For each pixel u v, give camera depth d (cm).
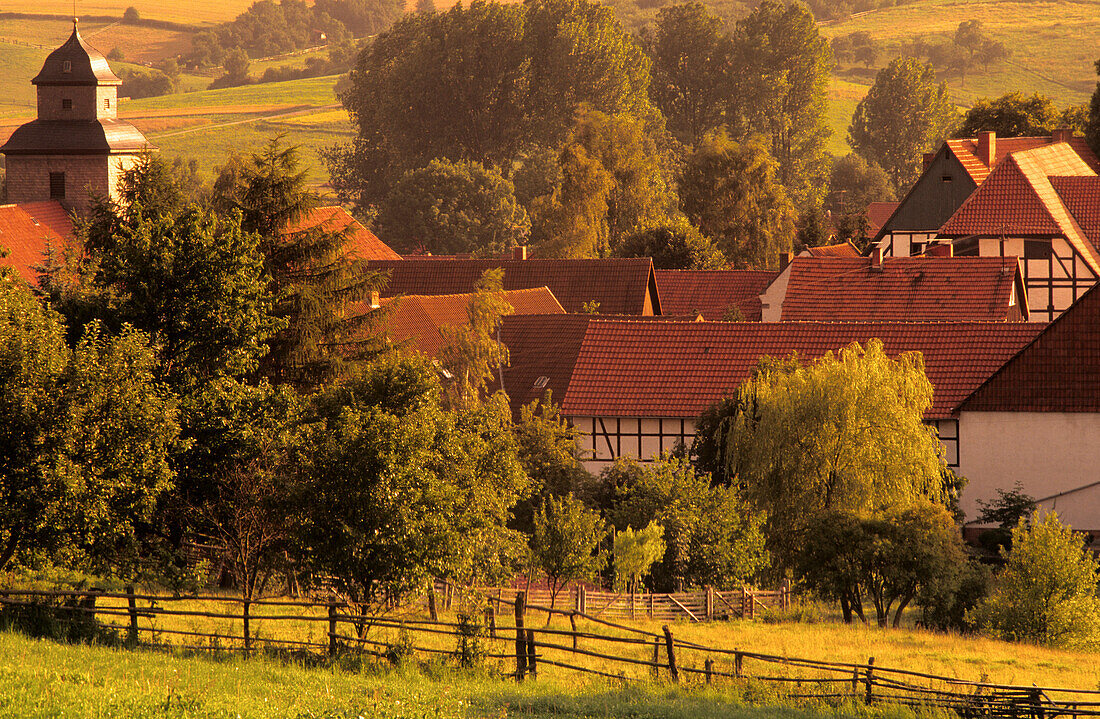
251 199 16550
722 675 9831
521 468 12594
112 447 9400
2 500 9050
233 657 8750
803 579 15138
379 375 11425
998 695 9156
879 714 8888
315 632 10175
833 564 14812
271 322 12356
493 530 11494
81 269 13275
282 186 16488
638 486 16700
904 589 14638
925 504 15238
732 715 8100
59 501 8994
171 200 18625
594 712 7925
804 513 16350
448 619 11688
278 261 16400
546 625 13000
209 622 10294
